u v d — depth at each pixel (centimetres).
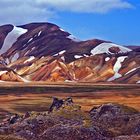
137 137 4872
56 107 5991
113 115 5716
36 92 18700
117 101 14150
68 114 5412
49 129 4806
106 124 5509
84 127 4809
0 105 12206
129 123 5459
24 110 11094
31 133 4828
